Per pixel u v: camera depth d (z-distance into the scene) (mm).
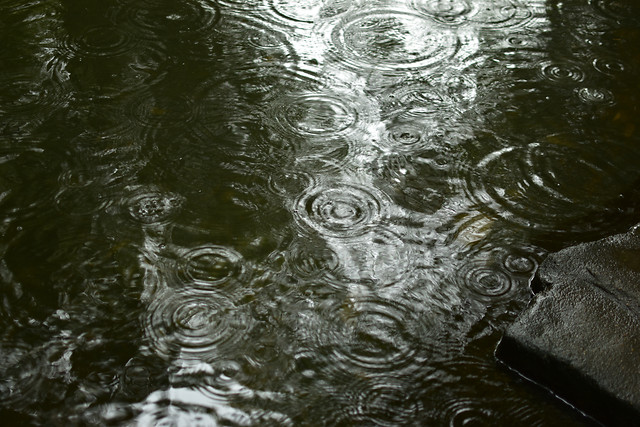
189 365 1593
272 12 2883
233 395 1533
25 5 2887
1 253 1860
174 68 2561
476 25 2824
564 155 2207
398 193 2061
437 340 1660
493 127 2316
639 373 1494
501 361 1615
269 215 1981
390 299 1751
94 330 1670
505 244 1906
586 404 1510
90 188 2062
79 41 2684
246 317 1701
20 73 2518
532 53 2670
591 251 1798
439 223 1967
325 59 2619
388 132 2285
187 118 2330
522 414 1516
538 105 2416
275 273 1812
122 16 2830
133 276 1804
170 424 1478
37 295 1751
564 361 1521
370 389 1550
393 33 2762
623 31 2801
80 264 1833
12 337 1650
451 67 2588
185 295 1755
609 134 2299
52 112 2348
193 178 2104
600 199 2061
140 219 1966
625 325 1593
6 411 1497
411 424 1485
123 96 2422
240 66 2574
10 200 2018
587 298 1664
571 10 2922
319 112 2363
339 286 1780
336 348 1635
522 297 1765
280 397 1531
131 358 1608
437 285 1789
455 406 1523
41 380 1560
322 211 1994
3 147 2197
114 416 1492
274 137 2260
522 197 2061
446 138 2266
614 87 2508
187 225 1948
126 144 2225
